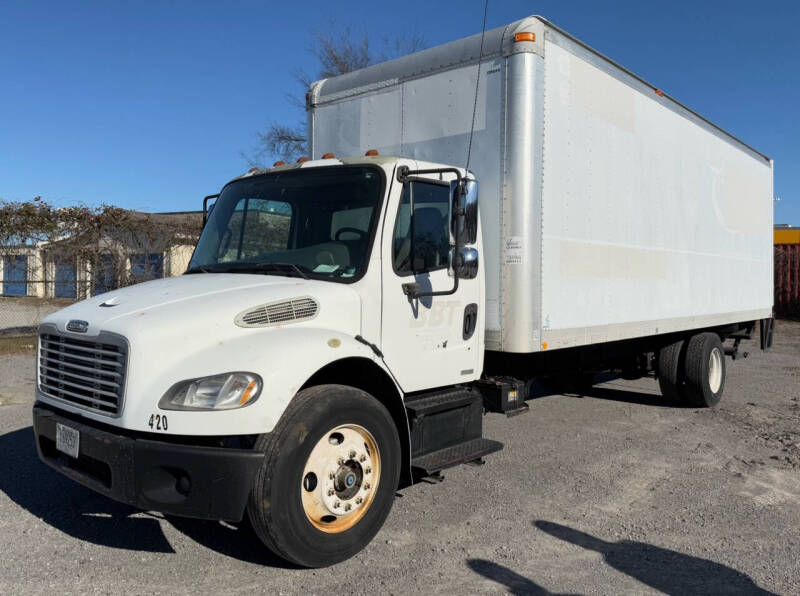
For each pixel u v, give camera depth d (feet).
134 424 11.62
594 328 21.36
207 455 11.28
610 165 22.24
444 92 19.36
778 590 12.48
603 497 17.52
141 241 43.29
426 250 15.84
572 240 20.10
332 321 13.78
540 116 18.26
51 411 13.78
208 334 12.32
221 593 11.83
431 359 15.98
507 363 20.43
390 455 13.76
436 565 13.23
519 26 18.01
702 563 13.61
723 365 30.86
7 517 15.23
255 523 11.74
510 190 17.78
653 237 25.29
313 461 12.48
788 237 85.10
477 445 16.22
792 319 81.56
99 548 13.66
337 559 12.79
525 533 14.98
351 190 15.39
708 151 30.14
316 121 23.00
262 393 11.59
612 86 22.30
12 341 41.60
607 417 27.53
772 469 20.31
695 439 23.88
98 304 13.99
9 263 41.01
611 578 12.83
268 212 16.44
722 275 31.83
